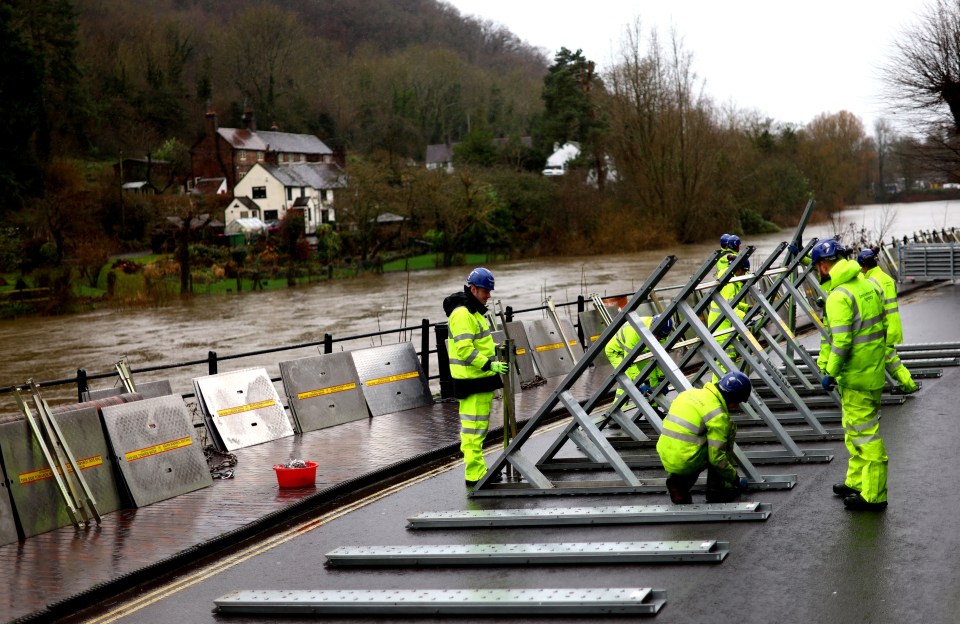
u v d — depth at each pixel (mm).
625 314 8938
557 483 9180
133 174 88625
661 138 71125
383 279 54625
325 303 41500
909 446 9875
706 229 73500
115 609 7020
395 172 67500
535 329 16359
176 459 9930
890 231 62031
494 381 9523
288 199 84375
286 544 8312
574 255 67812
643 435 10852
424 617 6422
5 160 65250
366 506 9336
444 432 12195
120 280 46781
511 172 71062
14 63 66000
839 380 7723
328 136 116125
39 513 8688
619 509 8109
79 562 7766
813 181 91438
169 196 74750
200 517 8914
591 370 16984
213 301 45031
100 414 9594
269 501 9312
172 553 7887
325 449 11469
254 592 6992
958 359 14523
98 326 36625
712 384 8023
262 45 120312
